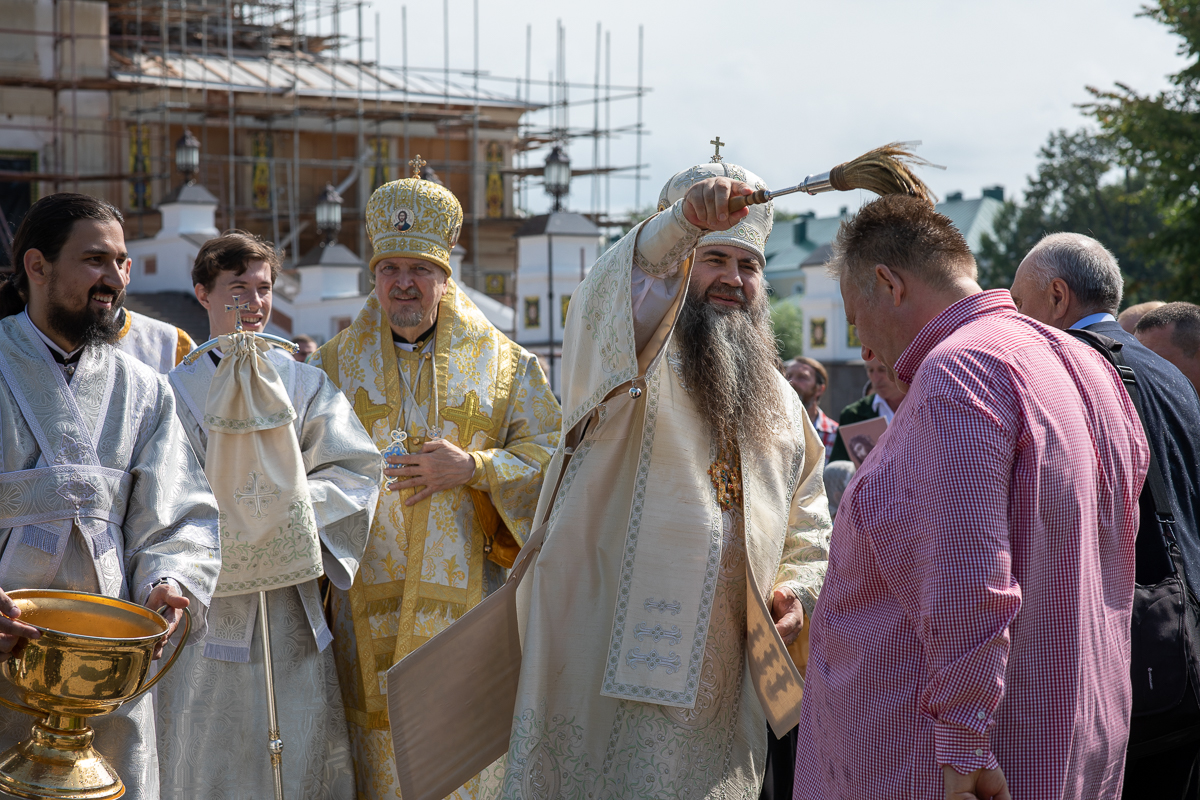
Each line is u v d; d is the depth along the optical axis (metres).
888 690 2.31
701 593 3.20
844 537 2.39
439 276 4.30
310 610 3.87
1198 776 3.58
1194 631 3.30
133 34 26.73
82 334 2.99
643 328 3.15
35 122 23.80
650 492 3.21
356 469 3.98
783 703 3.25
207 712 3.74
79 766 2.79
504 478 4.12
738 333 3.37
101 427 3.02
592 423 3.28
